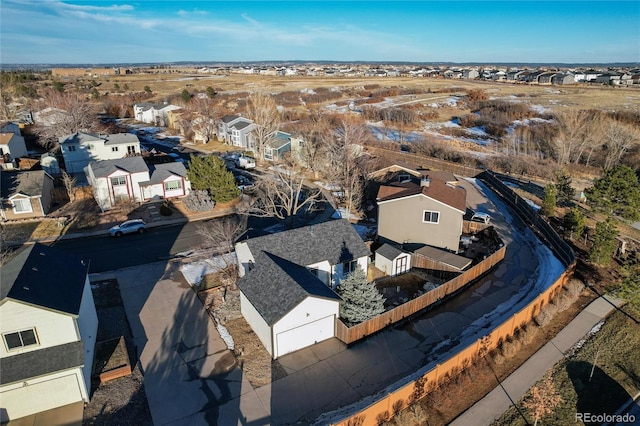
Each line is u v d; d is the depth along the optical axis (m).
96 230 37.09
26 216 38.84
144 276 28.97
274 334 20.39
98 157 56.16
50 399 17.44
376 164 47.88
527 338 21.73
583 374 19.42
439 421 16.59
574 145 62.44
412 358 21.03
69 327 17.98
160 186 44.03
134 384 19.02
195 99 94.94
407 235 33.28
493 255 30.00
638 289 22.75
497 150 69.44
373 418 16.02
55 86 115.81
